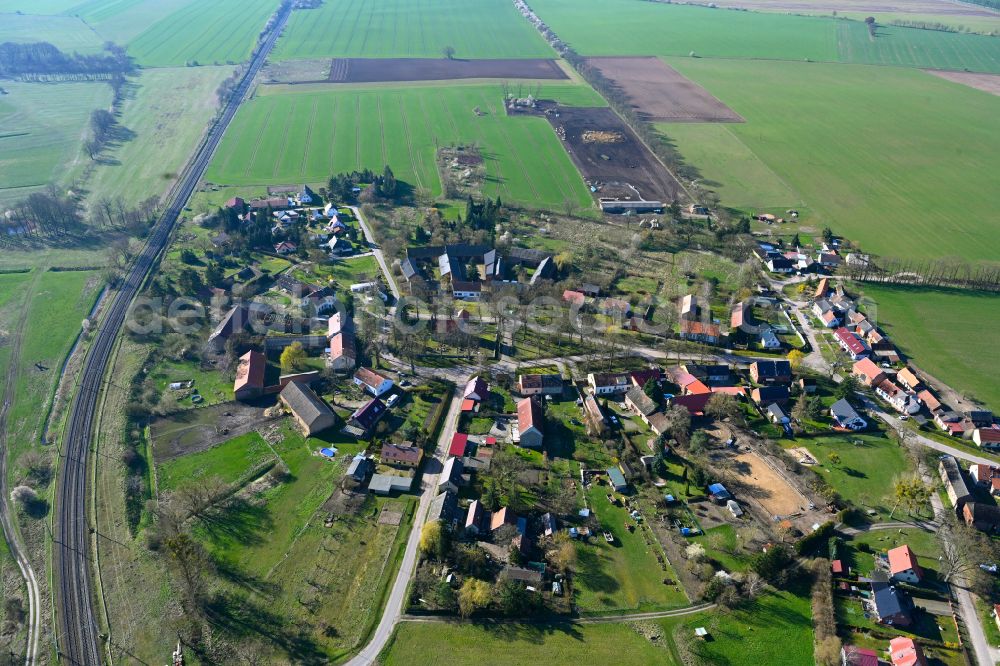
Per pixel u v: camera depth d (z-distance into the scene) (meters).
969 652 109.06
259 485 141.38
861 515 135.88
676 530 132.62
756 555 125.69
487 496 136.62
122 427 157.62
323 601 117.44
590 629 113.50
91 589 120.31
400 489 140.38
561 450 153.38
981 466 143.75
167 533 126.94
